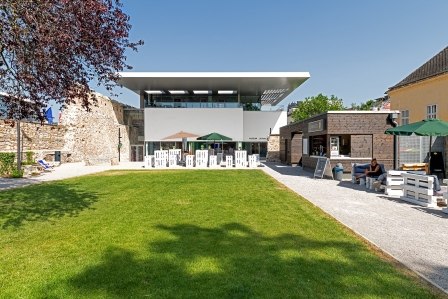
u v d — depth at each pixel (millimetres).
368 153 16500
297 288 3875
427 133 10992
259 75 31047
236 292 3768
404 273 4375
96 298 3637
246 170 22406
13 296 3697
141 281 4055
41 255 5039
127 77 30703
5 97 6676
